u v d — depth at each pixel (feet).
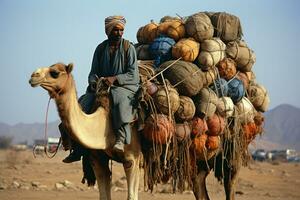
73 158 37.22
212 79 40.57
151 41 42.37
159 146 37.35
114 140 36.40
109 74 37.88
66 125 34.30
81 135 34.78
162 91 37.50
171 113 37.68
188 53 39.78
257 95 44.70
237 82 42.32
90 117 35.42
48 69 33.45
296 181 119.14
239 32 43.98
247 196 75.25
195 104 39.78
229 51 43.01
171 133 37.47
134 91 36.99
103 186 37.70
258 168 165.48
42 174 110.32
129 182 37.19
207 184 96.68
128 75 37.17
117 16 37.58
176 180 39.68
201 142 39.73
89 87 37.93
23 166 136.56
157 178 38.42
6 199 59.88
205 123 39.73
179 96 38.78
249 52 43.62
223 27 42.80
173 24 41.42
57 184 81.76
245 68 43.88
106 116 36.19
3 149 331.57
